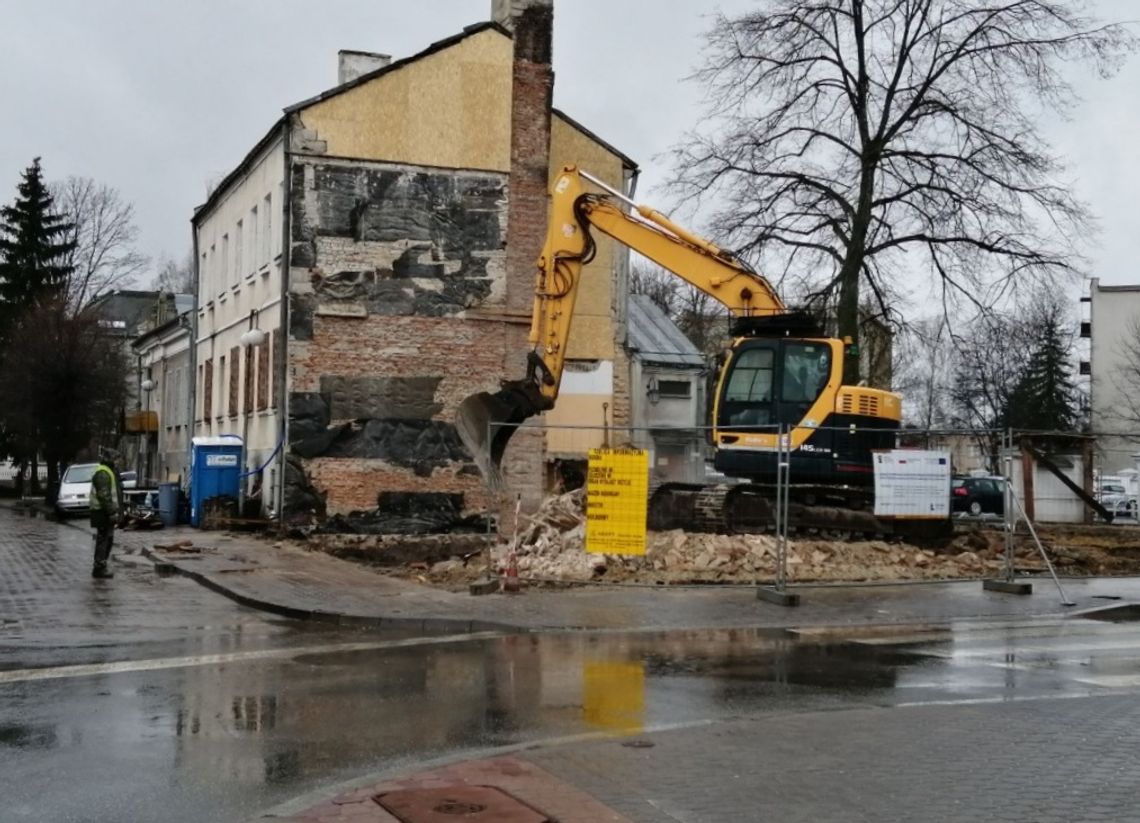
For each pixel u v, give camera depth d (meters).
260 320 30.48
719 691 10.38
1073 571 22.25
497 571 18.67
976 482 38.12
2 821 6.48
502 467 27.81
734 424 23.55
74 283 65.31
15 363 49.66
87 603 16.31
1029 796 6.79
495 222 27.78
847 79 32.72
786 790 6.91
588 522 17.30
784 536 16.64
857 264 32.66
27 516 42.34
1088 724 8.81
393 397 27.05
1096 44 30.53
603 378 33.00
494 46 28.02
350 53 33.03
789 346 23.28
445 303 27.44
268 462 28.94
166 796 6.97
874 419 23.38
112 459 19.78
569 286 23.31
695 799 6.70
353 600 16.12
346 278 27.02
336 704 9.67
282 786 7.21
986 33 31.06
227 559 21.55
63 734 8.55
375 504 26.77
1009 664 11.98
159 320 64.75
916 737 8.35
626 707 9.64
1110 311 79.50
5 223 63.56
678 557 19.67
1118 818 6.35
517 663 11.83
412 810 6.41
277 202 28.77
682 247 23.70
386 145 27.33
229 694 10.06
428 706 9.62
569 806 6.50
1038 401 67.31
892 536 23.22
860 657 12.38
